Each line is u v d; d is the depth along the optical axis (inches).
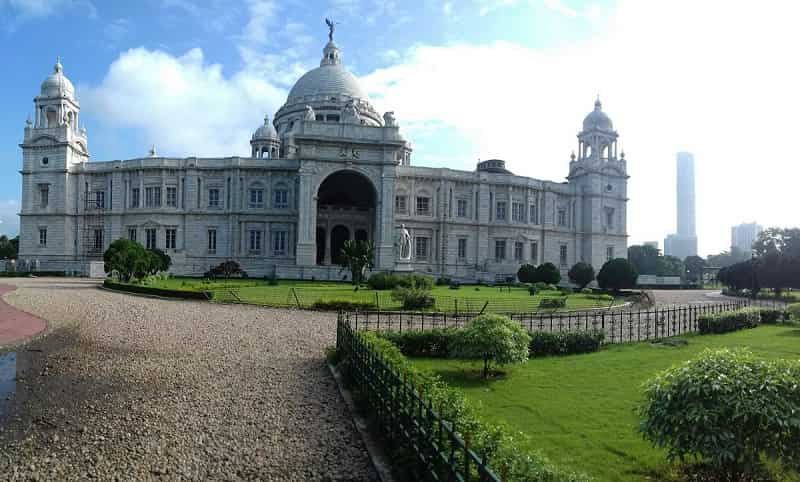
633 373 787.4
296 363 826.2
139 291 1891.0
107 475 420.2
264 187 3459.6
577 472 374.0
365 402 577.6
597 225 4128.9
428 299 1576.0
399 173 3567.9
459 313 1486.2
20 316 1241.4
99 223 3550.7
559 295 2322.8
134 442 487.2
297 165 3444.9
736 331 1299.2
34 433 506.3
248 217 3417.8
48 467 432.1
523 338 784.9
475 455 297.1
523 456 326.0
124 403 600.1
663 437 400.2
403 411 430.0
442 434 358.3
